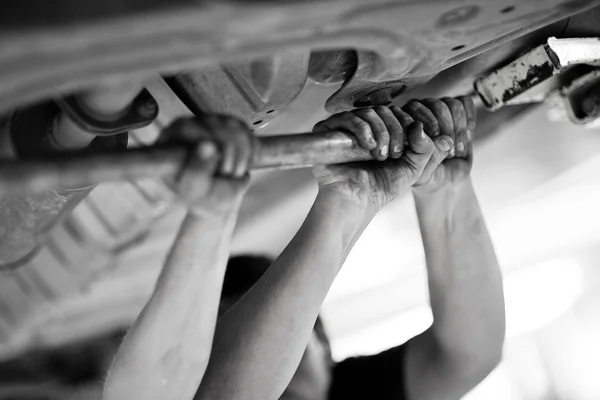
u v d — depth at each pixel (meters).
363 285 3.52
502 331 1.48
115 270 2.12
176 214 1.93
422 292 3.72
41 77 0.61
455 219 1.41
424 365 1.57
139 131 1.51
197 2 0.60
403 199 2.40
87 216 1.96
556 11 0.85
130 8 0.59
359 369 1.69
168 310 0.90
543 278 4.75
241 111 0.95
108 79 0.65
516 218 3.45
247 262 1.68
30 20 0.57
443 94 1.26
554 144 2.27
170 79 0.96
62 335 2.48
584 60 1.08
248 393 1.12
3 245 1.08
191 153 0.71
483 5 0.76
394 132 1.05
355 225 1.14
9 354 2.46
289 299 1.13
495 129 1.58
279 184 1.69
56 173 0.64
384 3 0.68
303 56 0.90
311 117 1.28
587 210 3.31
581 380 5.38
